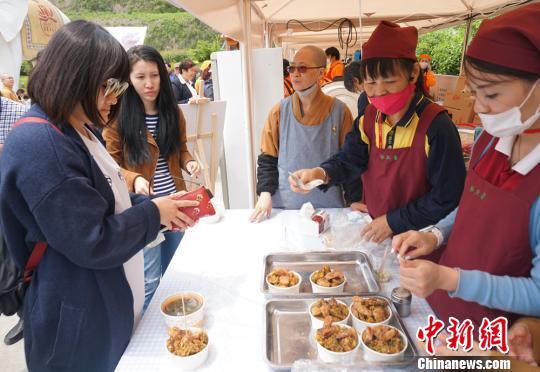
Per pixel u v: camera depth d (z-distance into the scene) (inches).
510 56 29.8
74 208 36.8
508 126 32.8
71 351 41.9
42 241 40.1
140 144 79.0
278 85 114.9
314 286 50.9
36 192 35.8
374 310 43.8
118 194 48.4
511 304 32.7
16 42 149.5
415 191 60.3
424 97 59.0
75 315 41.4
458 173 55.6
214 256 61.5
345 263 58.5
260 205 76.7
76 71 37.5
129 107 77.8
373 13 159.6
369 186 67.5
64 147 37.7
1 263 41.1
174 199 48.7
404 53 52.4
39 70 38.4
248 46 101.7
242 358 39.7
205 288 52.7
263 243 65.5
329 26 180.9
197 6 57.4
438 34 452.4
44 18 168.6
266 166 86.4
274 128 86.0
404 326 42.1
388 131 60.4
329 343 38.8
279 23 177.0
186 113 120.3
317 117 82.7
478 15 155.3
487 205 37.4
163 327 45.1
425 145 57.1
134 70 75.7
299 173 65.7
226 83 135.9
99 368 44.0
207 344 39.6
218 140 130.8
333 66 168.6
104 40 39.0
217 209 76.5
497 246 36.4
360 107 81.6
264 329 43.1
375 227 59.9
